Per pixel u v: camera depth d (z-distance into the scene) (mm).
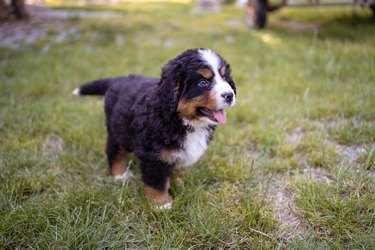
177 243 688
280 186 866
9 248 680
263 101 1292
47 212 748
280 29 2406
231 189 855
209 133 839
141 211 790
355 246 664
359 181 810
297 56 1742
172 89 743
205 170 919
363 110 1142
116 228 726
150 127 762
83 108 1266
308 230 716
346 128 1057
